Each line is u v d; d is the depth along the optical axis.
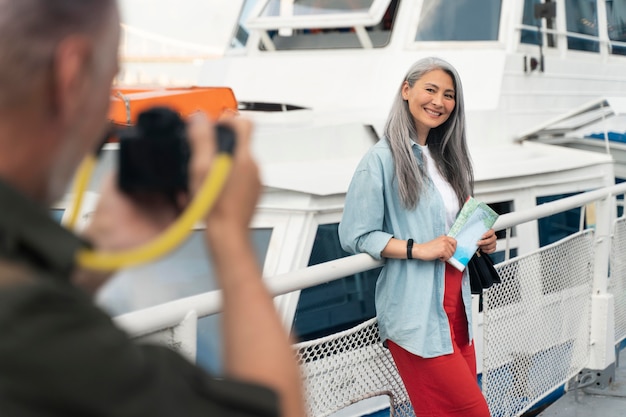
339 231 3.07
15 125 0.79
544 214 4.08
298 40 6.42
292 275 2.66
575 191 5.36
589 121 6.53
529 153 5.64
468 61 5.98
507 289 3.92
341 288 4.14
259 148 4.59
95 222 0.96
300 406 0.91
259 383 0.85
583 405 4.68
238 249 0.93
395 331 3.01
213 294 2.22
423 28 6.04
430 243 2.93
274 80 6.27
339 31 6.28
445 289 3.01
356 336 3.08
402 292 3.00
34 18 0.77
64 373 0.71
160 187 0.92
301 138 4.79
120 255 0.81
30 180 0.82
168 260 3.54
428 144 3.12
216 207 0.93
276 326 0.92
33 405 0.70
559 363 4.44
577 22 6.95
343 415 3.81
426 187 3.00
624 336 5.22
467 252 3.00
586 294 4.69
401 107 3.06
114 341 0.75
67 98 0.80
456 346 3.03
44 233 0.77
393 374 3.28
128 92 4.92
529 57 6.20
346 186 4.04
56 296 0.73
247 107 6.21
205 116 0.95
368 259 2.96
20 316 0.70
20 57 0.77
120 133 0.93
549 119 6.36
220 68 6.62
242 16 6.94
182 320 2.12
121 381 0.73
